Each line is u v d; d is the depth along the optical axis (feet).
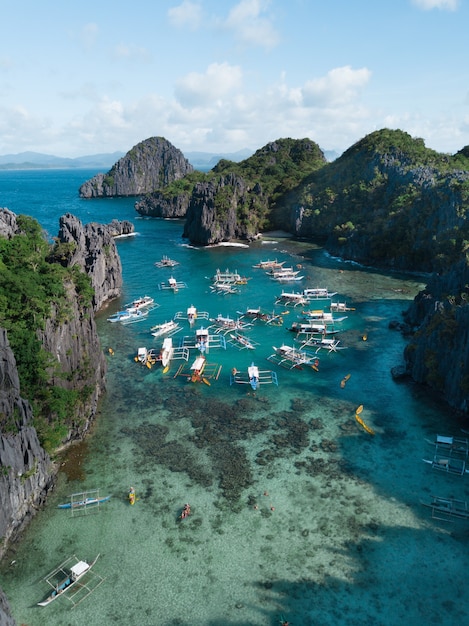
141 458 207.82
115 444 217.36
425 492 187.11
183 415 240.73
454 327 247.50
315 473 197.98
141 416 239.91
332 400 255.29
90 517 175.52
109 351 317.42
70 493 187.32
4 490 156.87
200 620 138.51
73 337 234.17
